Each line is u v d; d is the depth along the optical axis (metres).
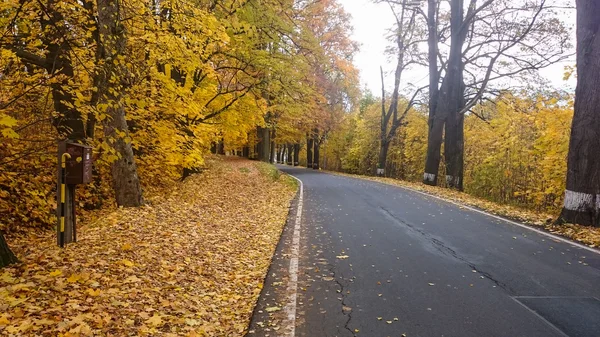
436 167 21.84
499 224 9.88
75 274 4.84
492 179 22.09
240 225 9.66
